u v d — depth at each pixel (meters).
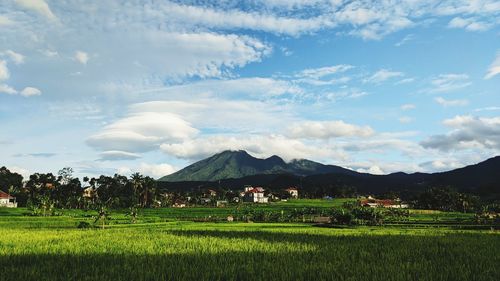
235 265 22.58
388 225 89.50
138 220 100.00
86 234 48.81
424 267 22.48
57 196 172.88
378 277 19.44
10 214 106.94
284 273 20.03
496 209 137.12
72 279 18.83
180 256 27.08
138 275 19.73
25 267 22.31
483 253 30.05
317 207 170.50
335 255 28.03
